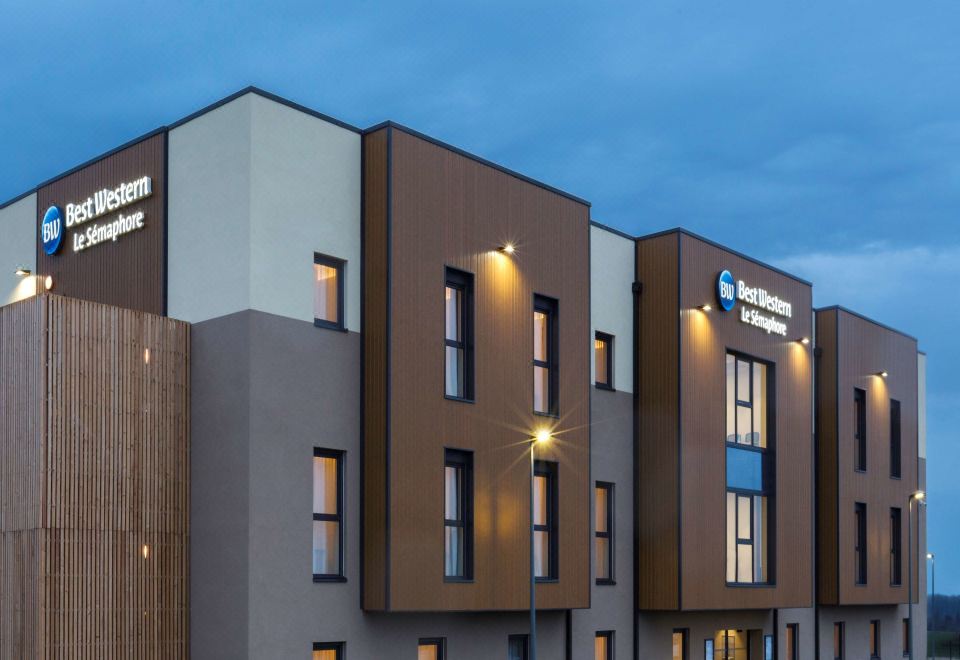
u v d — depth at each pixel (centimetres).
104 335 1939
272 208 2011
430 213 2200
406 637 2159
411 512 2100
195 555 1997
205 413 2009
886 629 3969
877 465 3759
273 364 1984
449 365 2250
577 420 2503
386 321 2100
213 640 1948
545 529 2430
